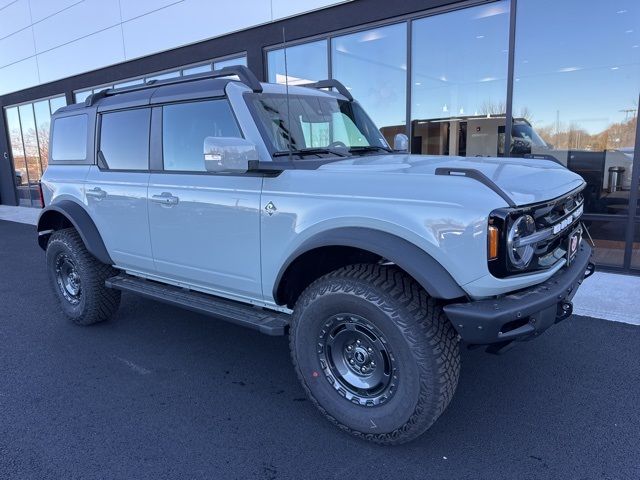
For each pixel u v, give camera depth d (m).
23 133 15.59
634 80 6.00
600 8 5.99
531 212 2.52
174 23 10.13
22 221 12.75
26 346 4.25
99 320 4.66
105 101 4.30
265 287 3.18
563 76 6.32
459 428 2.91
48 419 3.09
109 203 4.13
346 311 2.68
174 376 3.66
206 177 3.39
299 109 3.54
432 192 2.47
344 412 2.79
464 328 2.38
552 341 4.04
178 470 2.59
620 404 3.12
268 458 2.68
